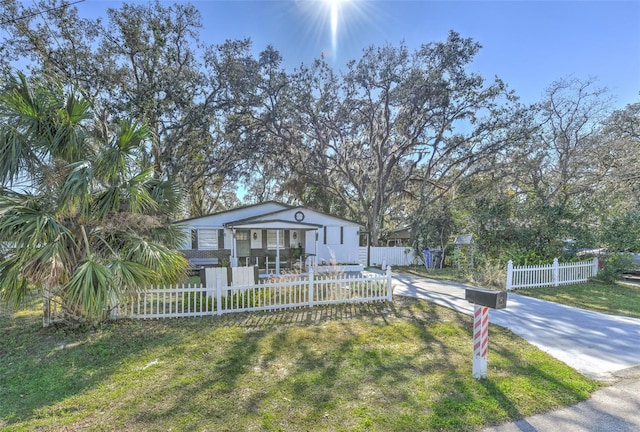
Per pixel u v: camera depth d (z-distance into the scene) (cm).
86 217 571
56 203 551
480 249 1267
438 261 1806
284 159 2288
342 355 482
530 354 484
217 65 1911
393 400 349
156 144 1684
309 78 2073
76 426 304
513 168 2083
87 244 570
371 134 2086
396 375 411
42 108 551
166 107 1644
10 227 486
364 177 2308
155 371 428
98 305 499
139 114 1535
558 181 2066
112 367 443
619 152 1853
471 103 1933
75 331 596
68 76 1455
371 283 846
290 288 778
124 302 585
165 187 736
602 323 655
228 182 2623
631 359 469
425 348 511
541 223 1192
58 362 460
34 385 390
